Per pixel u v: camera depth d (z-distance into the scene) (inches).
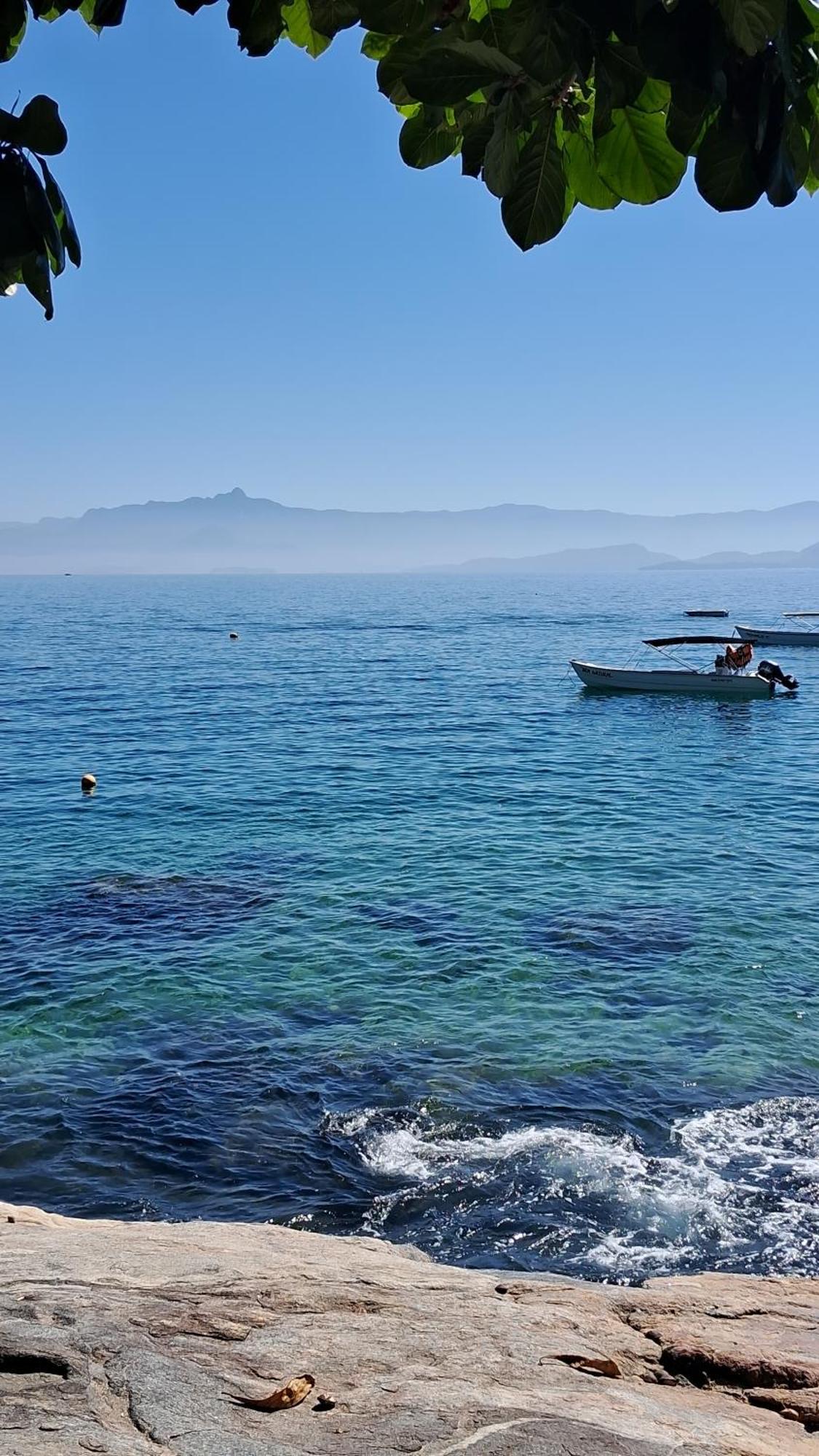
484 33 80.0
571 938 904.3
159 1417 173.5
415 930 927.7
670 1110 639.1
